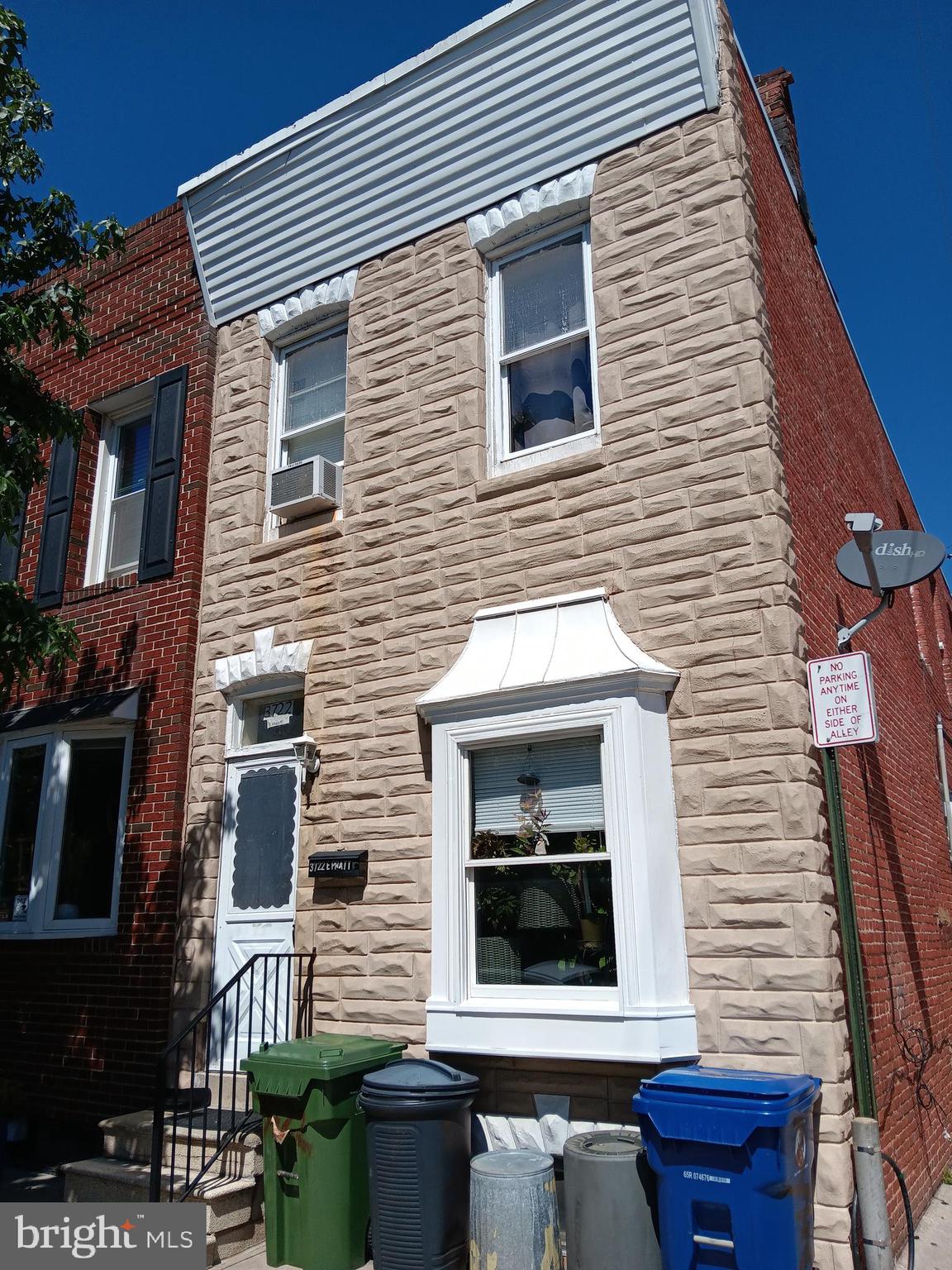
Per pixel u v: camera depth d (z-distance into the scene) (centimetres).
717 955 567
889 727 915
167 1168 665
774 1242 443
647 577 649
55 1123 833
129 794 877
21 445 721
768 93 928
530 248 794
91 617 962
